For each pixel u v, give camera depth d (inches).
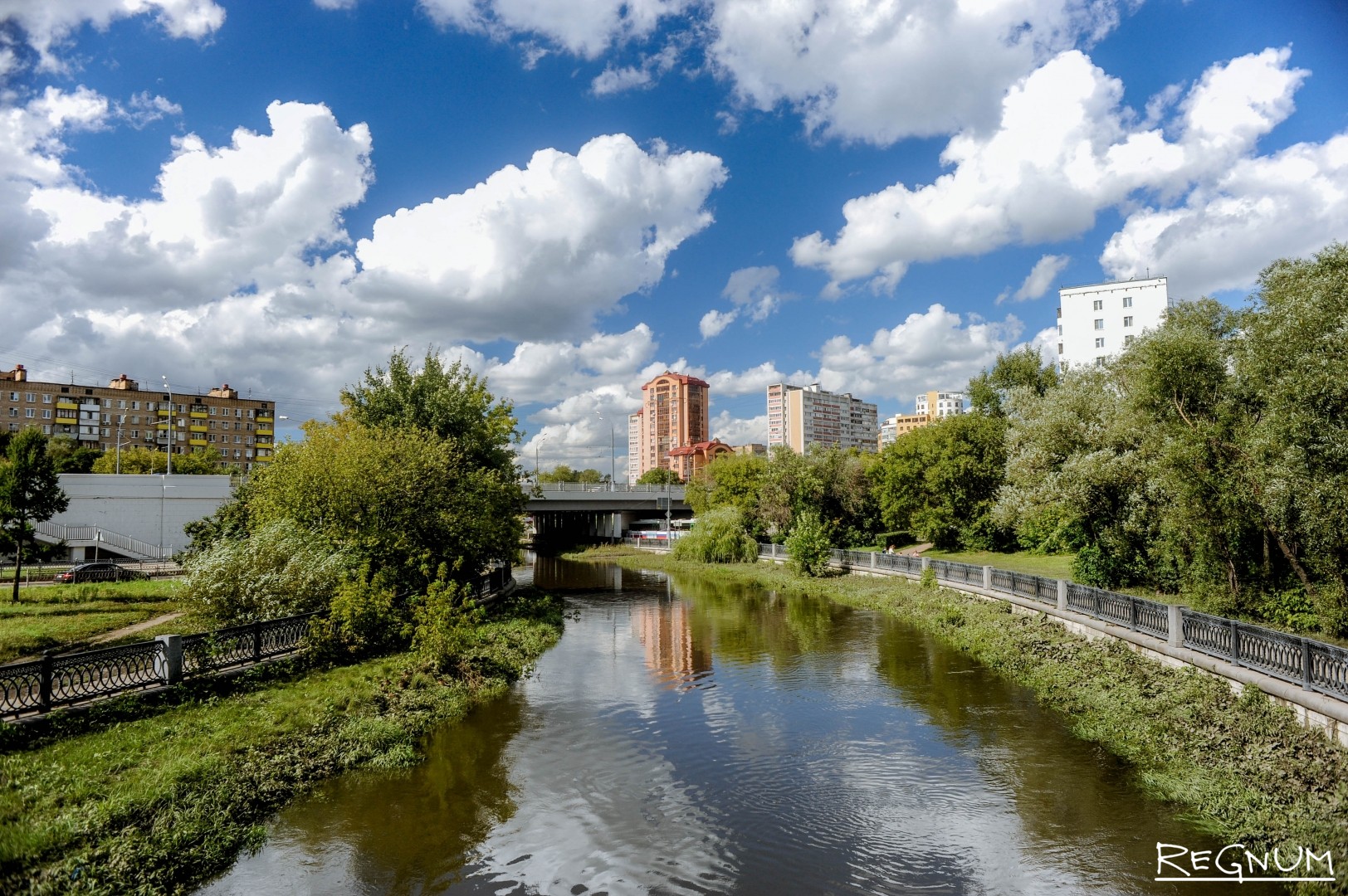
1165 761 431.8
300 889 312.2
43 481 1073.5
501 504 1224.8
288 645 619.2
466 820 385.4
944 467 1715.1
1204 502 602.9
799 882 320.2
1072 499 845.8
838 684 682.2
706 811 398.6
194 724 451.8
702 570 1894.7
